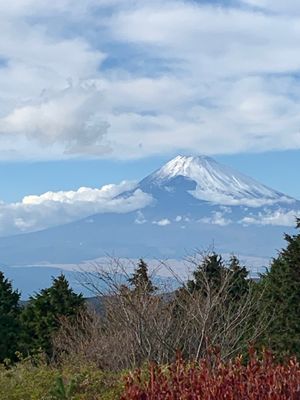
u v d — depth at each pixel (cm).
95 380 1048
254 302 1958
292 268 2625
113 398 937
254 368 638
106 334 1658
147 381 817
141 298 1543
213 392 608
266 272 2727
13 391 1017
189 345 1477
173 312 1564
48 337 3397
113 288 1631
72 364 1469
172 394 627
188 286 1677
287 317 2469
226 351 1458
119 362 1522
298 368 641
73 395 990
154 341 1489
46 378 1092
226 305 1805
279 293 2561
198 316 1535
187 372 688
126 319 1528
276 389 598
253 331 1805
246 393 606
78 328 2173
